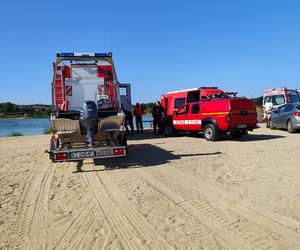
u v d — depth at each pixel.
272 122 21.38
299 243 4.75
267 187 7.54
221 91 18.98
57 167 11.15
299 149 12.72
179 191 7.56
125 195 7.46
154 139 18.61
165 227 5.55
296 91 25.22
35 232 5.60
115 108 11.55
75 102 12.33
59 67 12.20
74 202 7.14
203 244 4.86
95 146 10.27
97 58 10.70
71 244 5.07
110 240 5.15
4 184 8.95
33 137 23.66
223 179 8.47
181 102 19.92
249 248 4.66
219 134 16.39
